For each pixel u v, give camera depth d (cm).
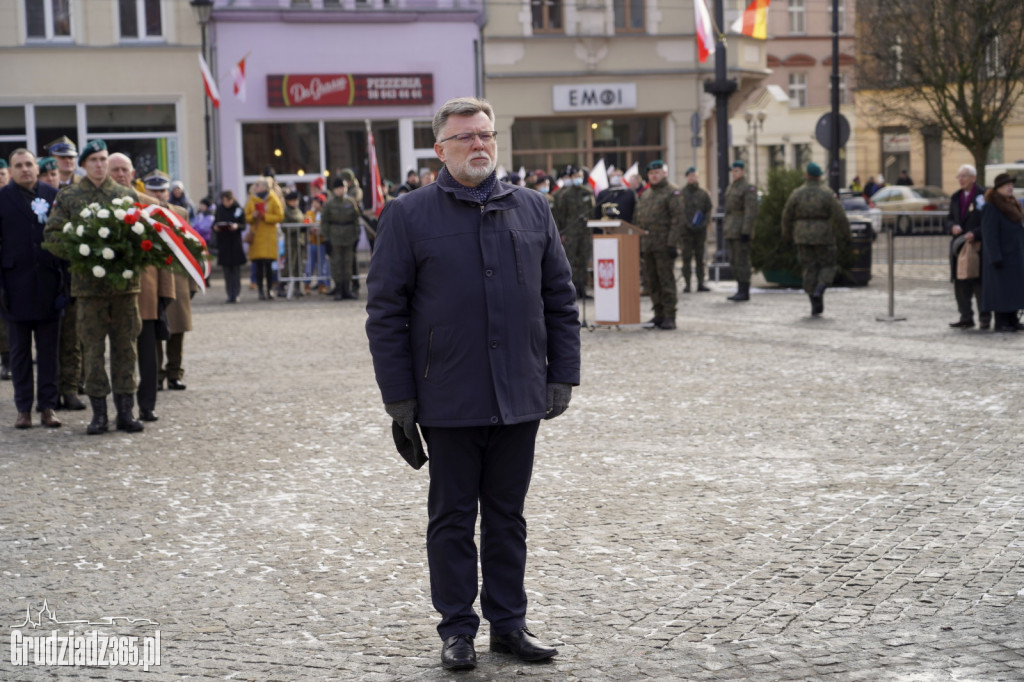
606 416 1037
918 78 3600
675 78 3747
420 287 504
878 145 5634
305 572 624
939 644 494
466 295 498
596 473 827
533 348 510
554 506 740
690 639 511
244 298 2394
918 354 1338
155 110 3297
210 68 3288
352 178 2334
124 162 1072
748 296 2059
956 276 1561
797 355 1366
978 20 3362
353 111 3391
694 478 803
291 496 786
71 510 765
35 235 1053
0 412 1151
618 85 3700
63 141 1215
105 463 908
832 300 2019
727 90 2573
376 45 3394
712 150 3853
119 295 1022
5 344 1360
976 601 543
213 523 725
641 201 1686
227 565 640
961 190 1602
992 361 1266
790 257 2211
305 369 1378
